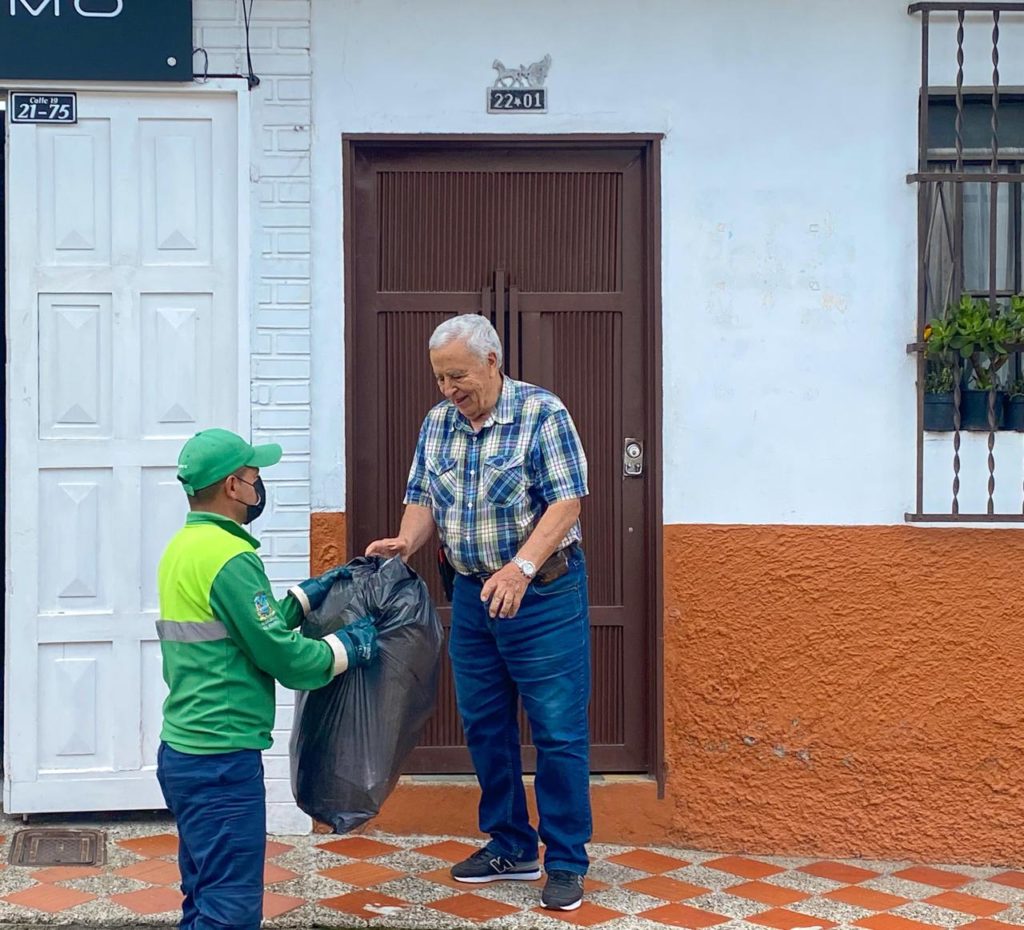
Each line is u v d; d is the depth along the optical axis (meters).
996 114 4.93
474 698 4.54
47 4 4.92
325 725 3.95
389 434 5.17
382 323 5.16
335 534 5.02
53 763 5.04
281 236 5.00
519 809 4.62
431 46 5.02
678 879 4.77
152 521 5.07
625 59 5.04
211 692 3.47
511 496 4.29
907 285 5.06
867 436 5.05
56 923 4.25
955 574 4.99
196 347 5.06
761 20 5.05
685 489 5.05
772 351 5.05
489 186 5.16
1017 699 5.00
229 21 4.99
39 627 5.02
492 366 4.29
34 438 5.01
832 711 5.03
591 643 5.21
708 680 5.05
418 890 4.56
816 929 4.34
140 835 4.99
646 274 5.14
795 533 5.02
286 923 4.27
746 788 5.05
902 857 5.03
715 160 5.05
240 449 3.60
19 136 5.00
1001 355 4.95
